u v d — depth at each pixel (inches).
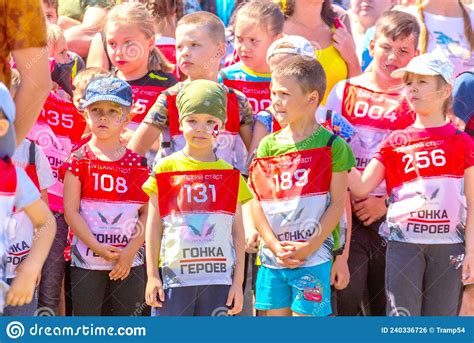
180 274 372.5
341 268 422.0
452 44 494.3
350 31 532.1
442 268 406.3
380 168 417.4
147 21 454.6
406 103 446.3
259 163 400.8
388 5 555.2
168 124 421.7
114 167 406.3
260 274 398.9
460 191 406.9
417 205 406.0
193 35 431.2
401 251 407.5
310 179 392.5
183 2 514.0
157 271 378.6
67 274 421.7
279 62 414.9
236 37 458.0
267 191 397.4
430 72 407.2
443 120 414.3
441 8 498.3
